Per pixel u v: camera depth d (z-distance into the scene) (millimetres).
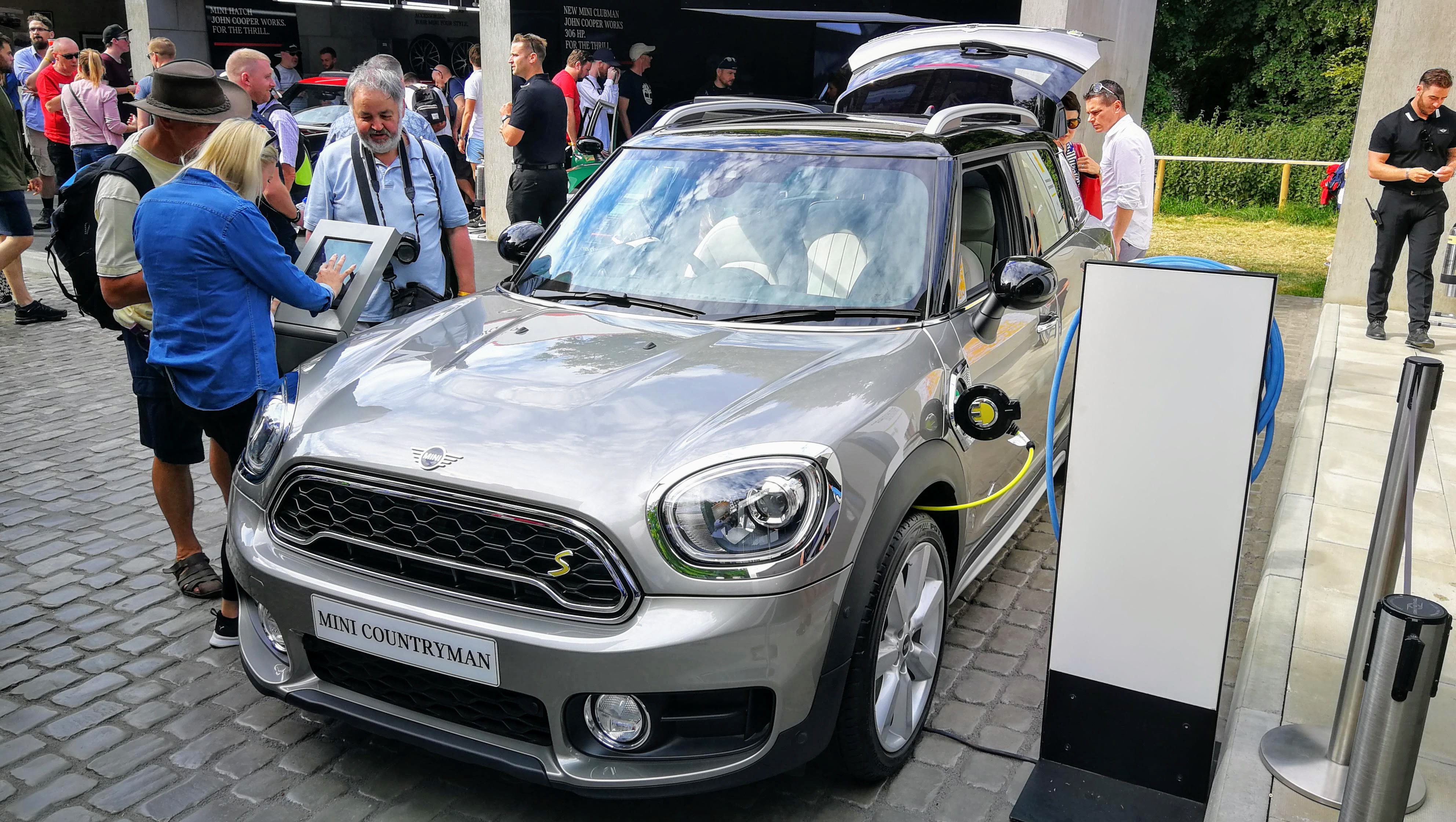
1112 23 10555
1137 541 2566
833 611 2445
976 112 4117
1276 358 2678
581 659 2316
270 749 3045
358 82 4004
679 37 16328
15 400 6293
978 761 2996
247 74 6215
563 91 11539
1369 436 5387
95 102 10781
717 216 3541
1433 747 2809
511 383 2775
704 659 2309
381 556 2588
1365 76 8445
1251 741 2777
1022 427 3688
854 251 3326
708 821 2738
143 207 3230
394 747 3070
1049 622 3852
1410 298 7383
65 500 4836
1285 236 14672
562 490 2367
